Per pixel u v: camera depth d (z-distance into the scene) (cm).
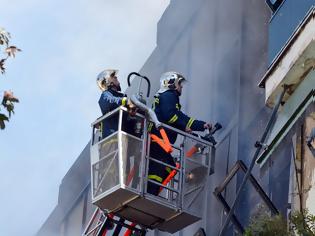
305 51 1402
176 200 1392
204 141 1418
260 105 1730
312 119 1415
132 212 1404
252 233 1239
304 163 1419
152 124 1396
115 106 1402
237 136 1736
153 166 1391
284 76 1444
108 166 1391
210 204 1734
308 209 1361
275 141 1468
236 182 1677
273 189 1545
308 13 1406
